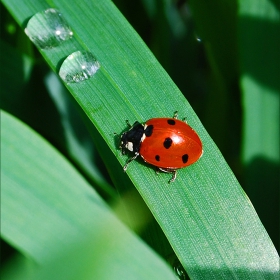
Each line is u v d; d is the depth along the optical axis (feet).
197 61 0.46
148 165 0.37
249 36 0.41
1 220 0.36
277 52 0.41
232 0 0.42
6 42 0.42
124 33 0.39
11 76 0.42
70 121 0.43
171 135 0.37
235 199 0.37
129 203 0.38
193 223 0.37
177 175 0.37
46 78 0.42
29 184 0.36
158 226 0.38
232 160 0.43
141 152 0.37
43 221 0.36
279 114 0.41
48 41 0.38
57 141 0.42
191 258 0.36
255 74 0.41
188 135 0.37
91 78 0.38
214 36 0.42
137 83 0.38
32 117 0.42
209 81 0.44
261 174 0.41
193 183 0.37
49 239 0.36
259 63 0.41
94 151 0.43
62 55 0.38
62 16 0.39
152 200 0.37
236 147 0.43
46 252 0.35
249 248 0.36
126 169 0.37
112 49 0.38
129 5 0.45
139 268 0.35
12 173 0.36
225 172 0.37
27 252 0.35
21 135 0.36
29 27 0.38
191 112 0.38
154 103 0.38
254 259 0.36
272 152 0.41
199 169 0.37
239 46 0.41
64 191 0.36
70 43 0.38
